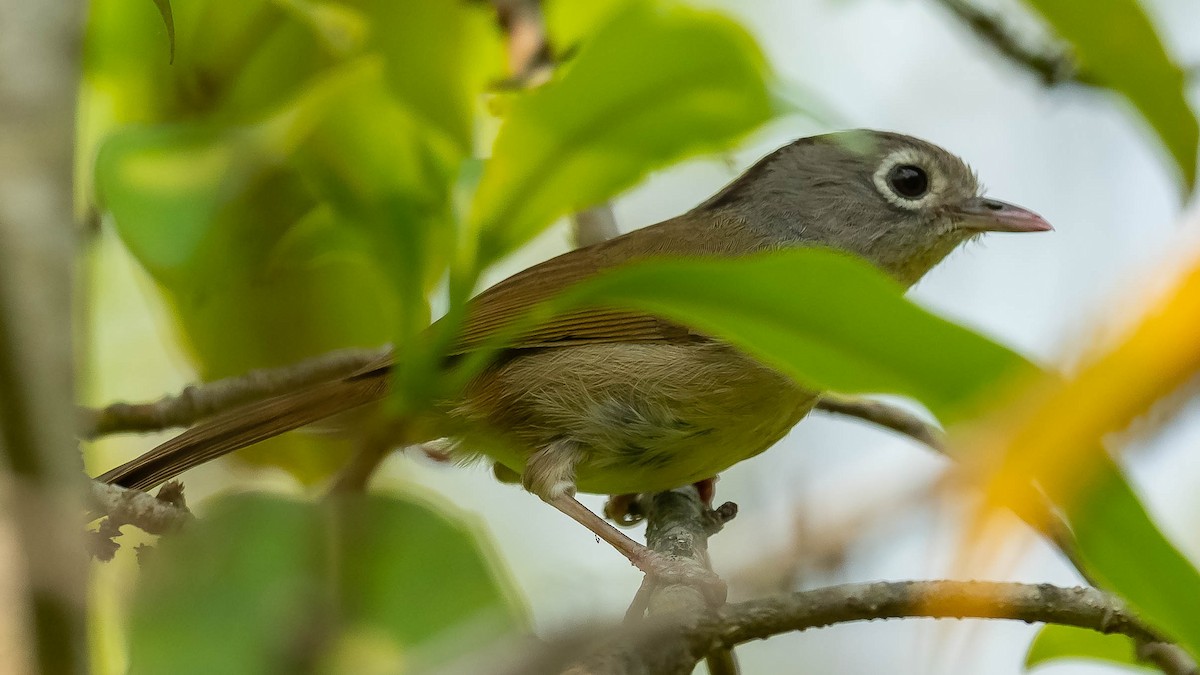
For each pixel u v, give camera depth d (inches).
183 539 201.2
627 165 270.7
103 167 266.4
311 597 203.0
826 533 141.7
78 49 158.7
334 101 282.5
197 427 373.4
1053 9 229.8
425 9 350.9
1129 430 126.8
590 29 362.6
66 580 126.6
